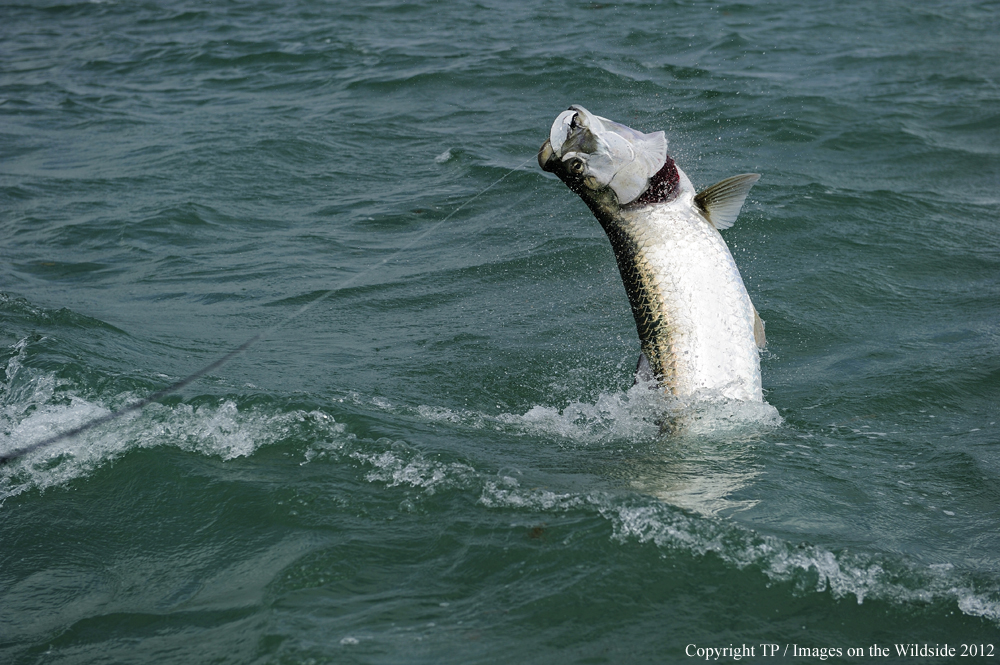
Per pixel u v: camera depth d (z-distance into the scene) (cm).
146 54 2986
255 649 577
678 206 836
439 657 562
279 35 3094
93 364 989
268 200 1736
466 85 2409
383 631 587
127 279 1391
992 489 752
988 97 2192
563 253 1420
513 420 913
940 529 692
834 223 1470
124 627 620
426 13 3284
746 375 826
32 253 1500
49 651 601
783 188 1620
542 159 859
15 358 991
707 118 2069
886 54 2612
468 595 621
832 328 1136
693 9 3181
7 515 755
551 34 2902
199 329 1180
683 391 827
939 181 1698
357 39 2958
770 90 2256
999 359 1015
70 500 771
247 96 2462
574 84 2362
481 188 1742
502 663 557
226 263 1447
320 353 1096
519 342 1126
